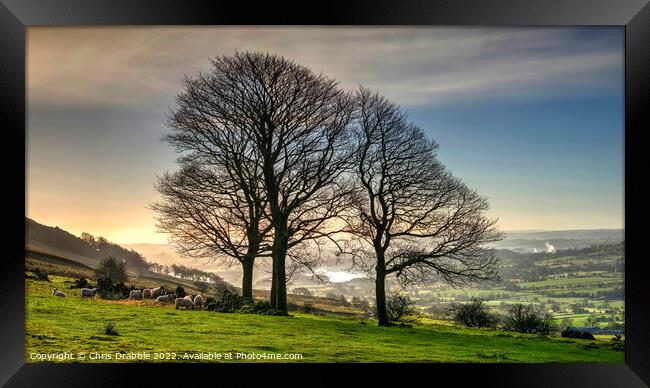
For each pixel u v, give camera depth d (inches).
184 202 1663.4
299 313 1640.0
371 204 1622.8
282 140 1636.3
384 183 1632.6
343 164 1644.9
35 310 1437.0
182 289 1745.8
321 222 1630.2
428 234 1609.3
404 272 1610.5
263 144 1628.9
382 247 1614.2
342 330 1429.6
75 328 1298.0
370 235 1628.9
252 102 1643.7
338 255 1638.8
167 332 1311.5
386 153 1658.5
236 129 1647.4
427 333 1480.1
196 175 1663.4
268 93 1651.1
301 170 1619.1
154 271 1870.1
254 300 1625.2
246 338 1291.8
